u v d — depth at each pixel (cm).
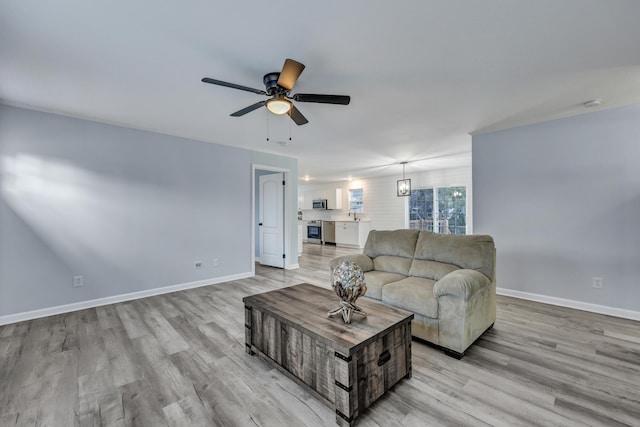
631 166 302
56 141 325
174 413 165
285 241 579
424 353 234
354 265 192
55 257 324
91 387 189
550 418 159
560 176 341
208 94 275
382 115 334
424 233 327
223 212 473
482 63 221
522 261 368
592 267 323
